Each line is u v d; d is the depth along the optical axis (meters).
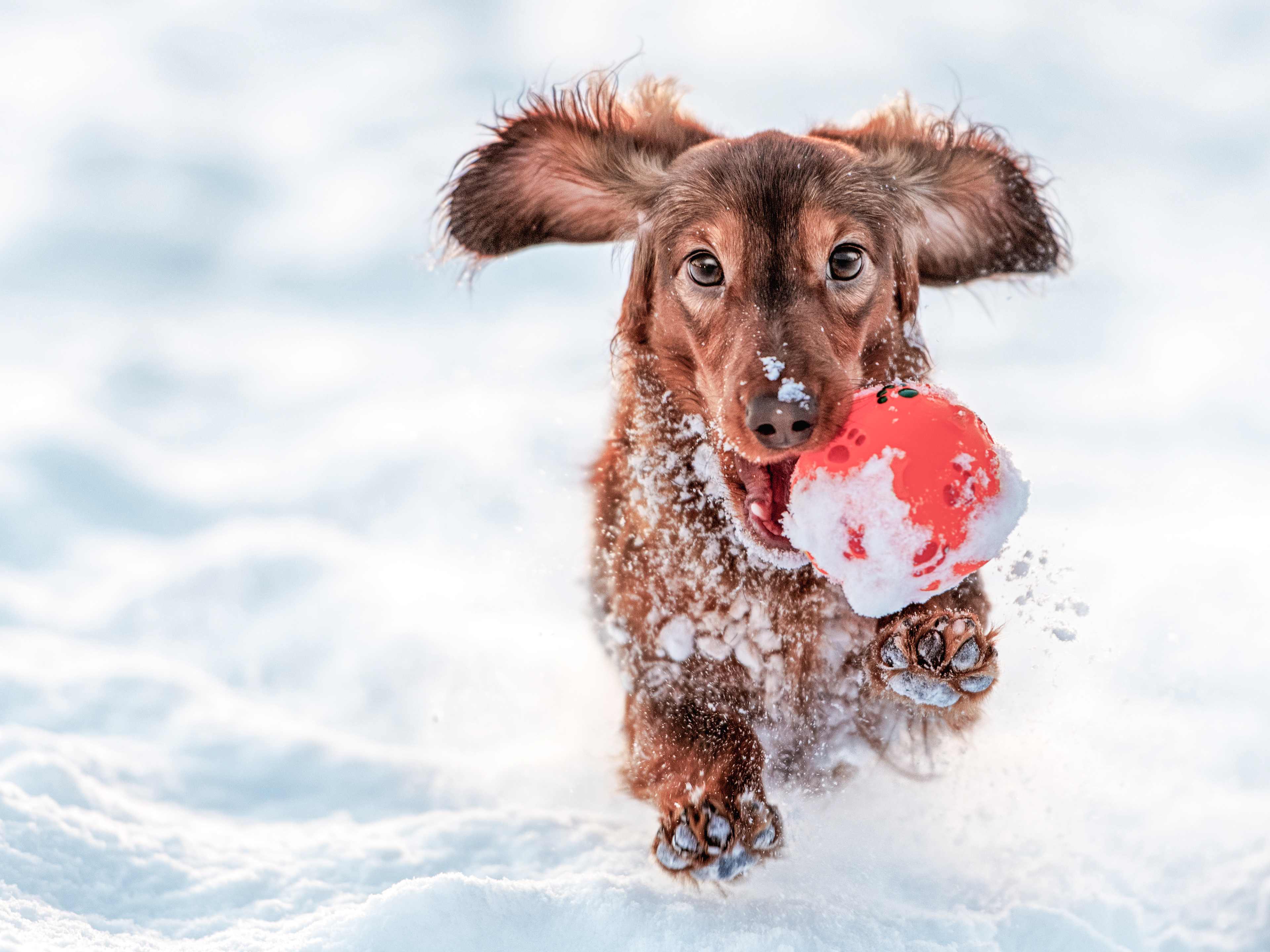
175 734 5.51
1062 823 4.46
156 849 4.46
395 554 7.81
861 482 3.54
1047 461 8.52
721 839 3.93
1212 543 7.07
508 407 10.06
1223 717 5.09
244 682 6.47
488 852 4.54
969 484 3.51
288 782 5.26
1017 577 4.55
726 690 4.49
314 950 3.62
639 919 3.77
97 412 10.62
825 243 4.29
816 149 4.51
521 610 6.94
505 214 5.38
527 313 12.79
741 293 4.24
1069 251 5.34
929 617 3.83
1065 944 3.81
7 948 3.66
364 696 6.28
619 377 4.80
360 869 4.41
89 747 5.21
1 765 4.86
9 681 5.85
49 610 7.15
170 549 8.16
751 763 4.10
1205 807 4.48
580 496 5.73
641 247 4.74
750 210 4.29
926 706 4.06
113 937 3.88
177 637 6.88
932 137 5.10
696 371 4.44
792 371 3.86
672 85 5.29
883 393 3.75
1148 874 4.20
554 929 3.78
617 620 4.64
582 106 5.17
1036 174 5.21
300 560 7.50
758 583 4.41
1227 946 3.88
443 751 5.83
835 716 4.55
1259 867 4.12
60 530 8.41
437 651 6.51
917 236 5.01
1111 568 6.75
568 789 5.25
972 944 3.71
